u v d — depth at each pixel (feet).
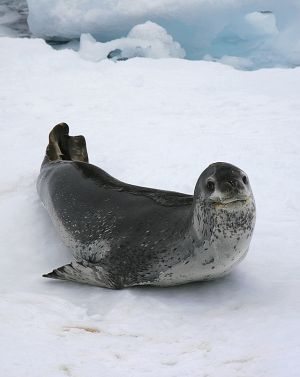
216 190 42.11
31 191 68.64
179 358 34.71
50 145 69.72
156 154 77.05
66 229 55.36
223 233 43.16
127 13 151.33
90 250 51.57
